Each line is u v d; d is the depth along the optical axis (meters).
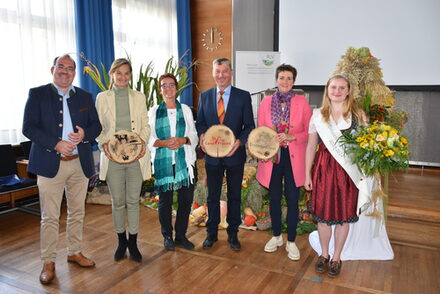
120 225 2.66
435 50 5.02
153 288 2.31
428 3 4.97
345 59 2.76
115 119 2.51
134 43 5.55
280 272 2.52
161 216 2.84
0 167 3.55
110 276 2.47
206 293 2.25
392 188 4.49
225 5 7.15
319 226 2.50
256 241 3.08
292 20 5.74
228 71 2.65
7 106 4.08
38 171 2.27
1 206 4.03
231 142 2.62
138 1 5.96
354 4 5.33
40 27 4.42
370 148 2.14
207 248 2.92
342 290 2.29
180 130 2.72
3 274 2.51
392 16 5.15
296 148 2.59
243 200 3.46
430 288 2.32
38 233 3.28
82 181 2.48
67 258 2.67
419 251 2.90
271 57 5.75
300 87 5.80
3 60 4.01
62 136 2.33
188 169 2.78
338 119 2.34
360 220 2.71
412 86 5.19
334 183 2.32
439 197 4.09
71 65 2.30
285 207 3.42
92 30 4.93
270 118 2.65
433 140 5.40
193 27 7.47
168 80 2.67
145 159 2.63
